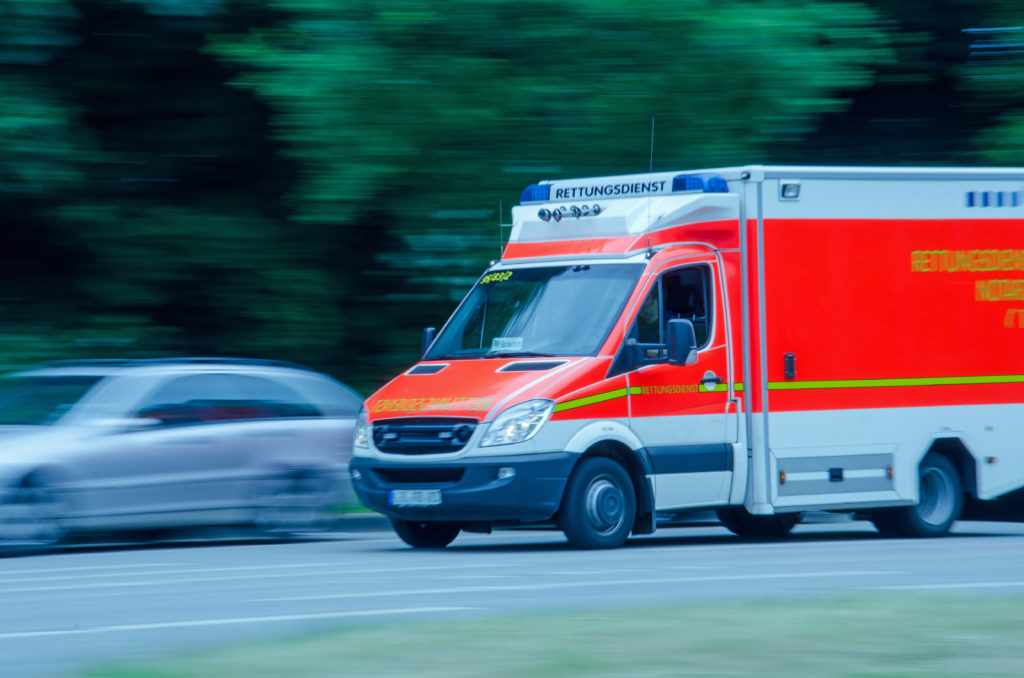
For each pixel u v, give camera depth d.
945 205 24.31
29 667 11.22
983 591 15.32
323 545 23.98
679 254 22.62
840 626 11.88
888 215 23.83
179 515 23.30
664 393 22.08
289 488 24.59
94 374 23.81
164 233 31.25
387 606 14.70
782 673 9.86
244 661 10.53
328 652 10.87
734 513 26.11
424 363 23.19
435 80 27.33
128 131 32.25
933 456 24.47
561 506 21.33
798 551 21.61
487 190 27.97
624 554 20.97
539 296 22.91
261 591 16.44
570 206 23.62
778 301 23.02
